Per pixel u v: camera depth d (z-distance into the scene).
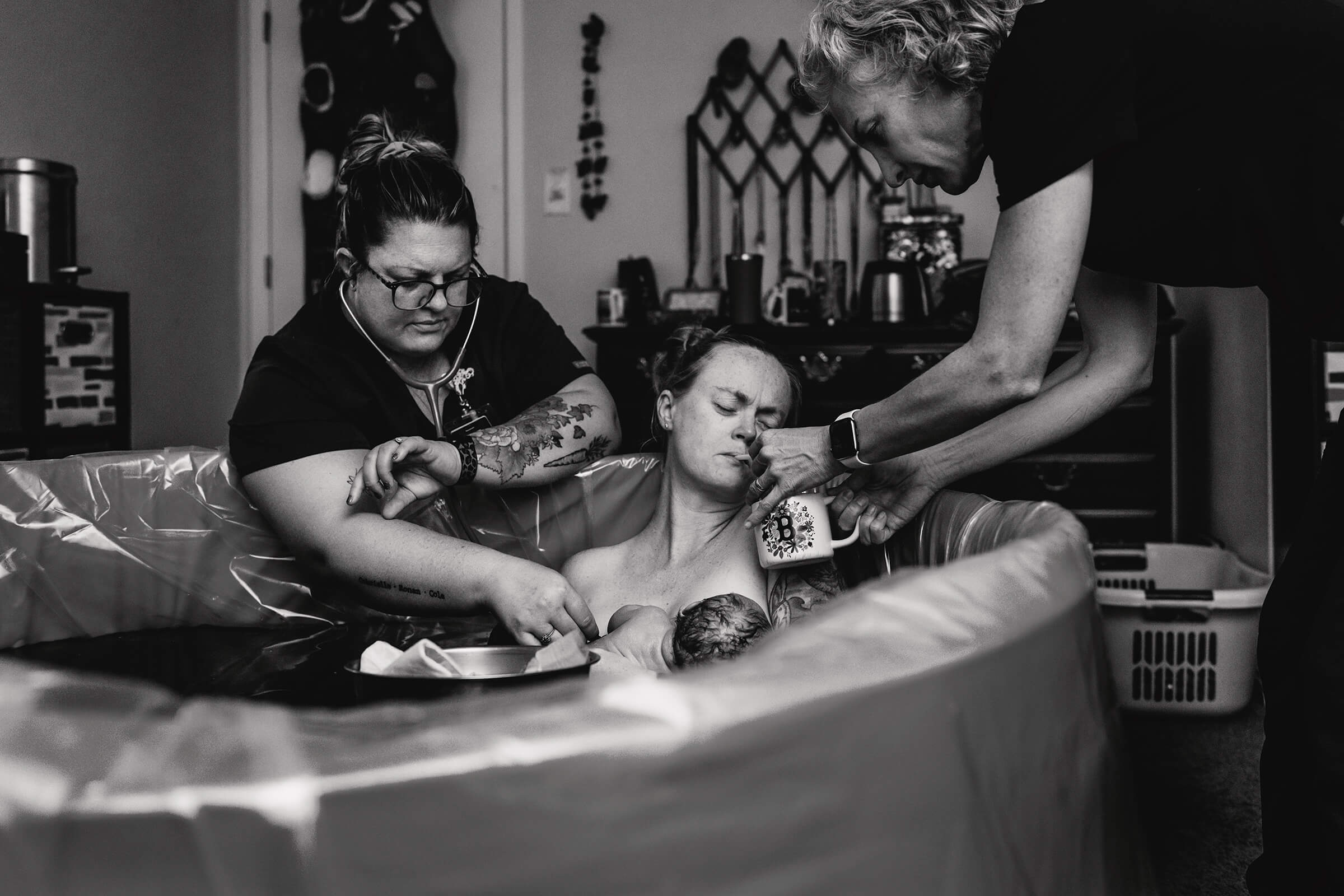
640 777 0.39
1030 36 0.84
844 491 1.17
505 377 1.43
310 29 3.31
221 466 1.33
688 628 1.02
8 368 2.10
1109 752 0.66
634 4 3.31
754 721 0.40
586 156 3.34
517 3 3.36
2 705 0.42
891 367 2.65
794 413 1.31
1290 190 0.88
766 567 1.14
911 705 0.45
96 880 0.38
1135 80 0.86
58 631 1.26
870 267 2.82
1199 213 0.91
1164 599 1.98
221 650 1.22
